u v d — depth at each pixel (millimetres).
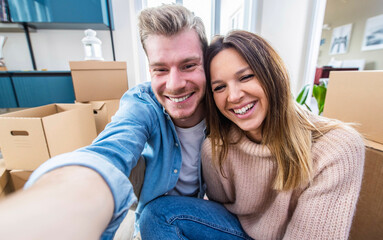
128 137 475
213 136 644
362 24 1611
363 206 734
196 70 565
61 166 295
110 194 295
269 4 1645
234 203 694
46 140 851
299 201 511
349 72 812
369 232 719
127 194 335
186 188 829
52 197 230
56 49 1809
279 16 1652
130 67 1913
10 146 848
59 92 1539
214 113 631
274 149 539
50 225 203
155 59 534
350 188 453
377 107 721
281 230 583
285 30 1666
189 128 729
